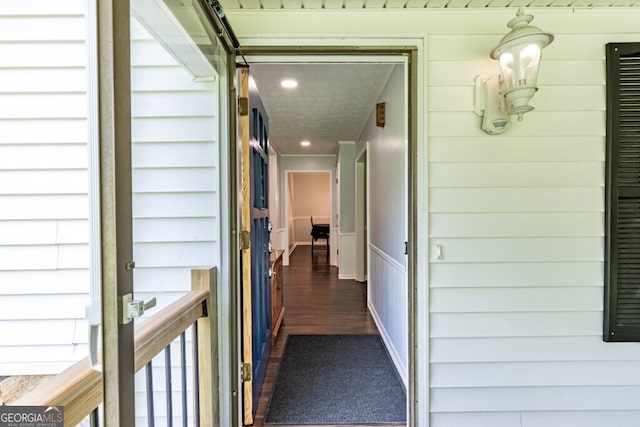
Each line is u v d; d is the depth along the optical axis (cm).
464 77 171
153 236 168
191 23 128
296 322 351
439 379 175
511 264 175
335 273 620
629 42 171
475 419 176
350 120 415
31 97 151
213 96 166
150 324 104
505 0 164
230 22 168
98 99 72
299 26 169
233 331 169
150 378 102
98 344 73
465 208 174
